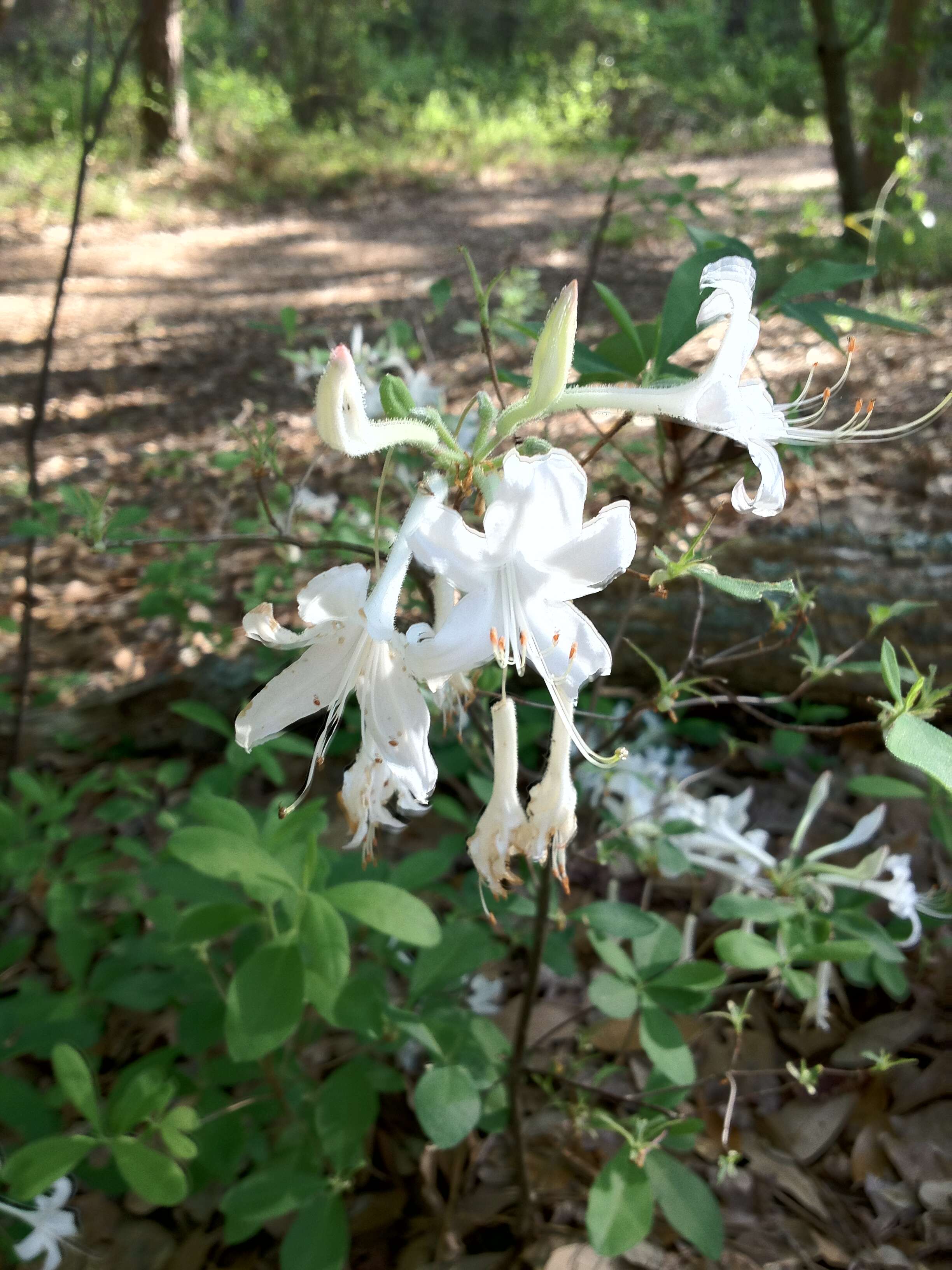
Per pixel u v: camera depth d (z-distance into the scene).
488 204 15.40
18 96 18.08
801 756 3.76
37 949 3.40
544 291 9.76
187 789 4.00
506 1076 2.39
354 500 3.36
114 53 3.79
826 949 2.16
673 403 1.59
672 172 15.85
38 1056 2.96
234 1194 2.15
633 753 3.16
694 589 3.90
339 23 19.58
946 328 7.16
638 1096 2.31
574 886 3.31
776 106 13.46
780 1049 2.85
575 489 1.44
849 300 8.40
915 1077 2.69
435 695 1.76
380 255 12.68
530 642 1.51
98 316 10.71
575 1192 2.55
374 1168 2.60
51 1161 1.82
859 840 2.52
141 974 2.54
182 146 16.72
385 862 2.57
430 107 19.41
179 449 6.13
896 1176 2.54
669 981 2.30
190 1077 2.75
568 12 22.70
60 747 4.13
